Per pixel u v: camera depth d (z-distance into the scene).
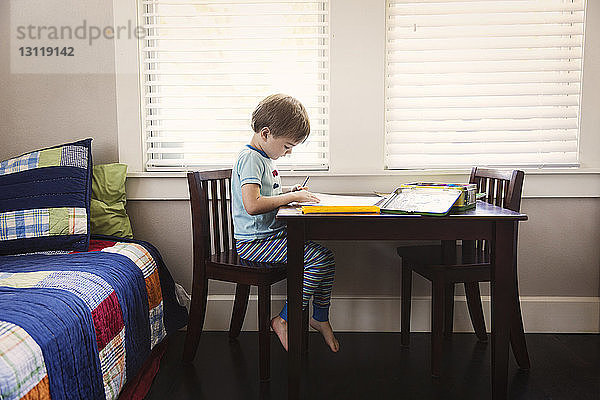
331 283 2.33
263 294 2.22
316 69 2.76
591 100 2.69
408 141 2.75
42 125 2.78
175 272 2.83
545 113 2.71
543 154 2.77
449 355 2.51
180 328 2.68
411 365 2.40
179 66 2.79
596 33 2.66
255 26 2.71
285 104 2.29
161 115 2.79
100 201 2.64
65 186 2.40
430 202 1.96
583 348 2.59
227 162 2.83
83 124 2.78
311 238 1.97
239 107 2.74
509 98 2.73
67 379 1.52
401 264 2.79
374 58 2.69
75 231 2.35
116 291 1.98
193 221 2.37
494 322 1.98
